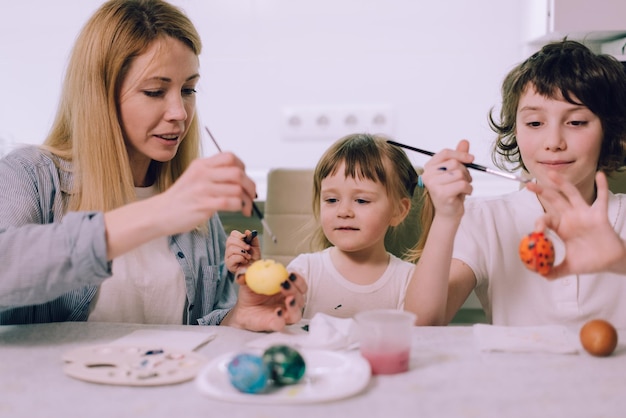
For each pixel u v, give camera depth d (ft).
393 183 4.69
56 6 7.57
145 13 3.76
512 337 3.02
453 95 7.52
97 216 2.82
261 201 6.72
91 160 3.86
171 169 4.50
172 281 4.16
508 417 2.15
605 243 2.95
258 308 3.40
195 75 3.96
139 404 2.26
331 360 2.68
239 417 2.16
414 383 2.47
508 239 4.37
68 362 2.71
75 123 3.89
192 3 7.58
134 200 4.03
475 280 4.30
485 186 7.50
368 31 7.50
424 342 3.01
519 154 4.50
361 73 7.59
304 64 7.62
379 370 2.57
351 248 4.60
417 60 7.50
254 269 3.20
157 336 3.10
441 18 7.40
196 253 4.34
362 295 4.71
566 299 4.09
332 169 4.63
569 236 3.03
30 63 7.70
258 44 7.64
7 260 2.84
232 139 7.85
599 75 3.82
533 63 4.00
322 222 4.75
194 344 2.98
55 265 2.79
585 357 2.79
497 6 7.32
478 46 7.41
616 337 2.80
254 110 7.77
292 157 7.81
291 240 5.57
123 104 3.80
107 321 4.00
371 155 4.60
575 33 6.44
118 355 2.75
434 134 7.61
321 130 7.70
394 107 7.59
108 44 3.71
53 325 3.34
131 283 4.04
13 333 3.18
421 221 5.27
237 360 2.36
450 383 2.47
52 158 4.03
